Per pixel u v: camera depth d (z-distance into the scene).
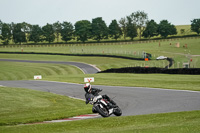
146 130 15.45
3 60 159.12
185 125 16.17
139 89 42.91
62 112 28.66
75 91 47.06
